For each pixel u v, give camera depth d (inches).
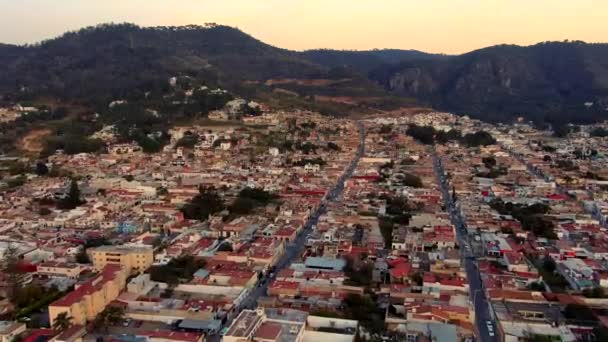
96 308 7470.5
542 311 7485.2
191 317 7391.7
